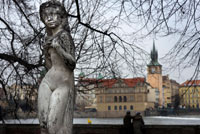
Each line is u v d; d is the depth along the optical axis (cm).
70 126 305
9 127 1244
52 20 327
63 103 301
